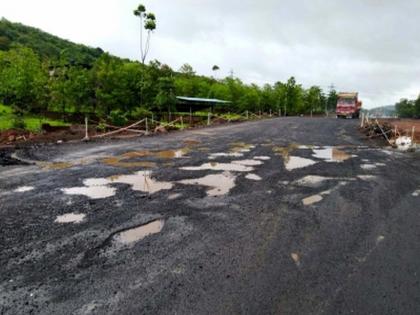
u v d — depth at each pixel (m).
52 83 26.94
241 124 25.61
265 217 5.23
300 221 5.11
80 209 5.38
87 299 3.03
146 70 29.09
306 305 3.03
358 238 4.56
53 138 14.58
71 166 8.59
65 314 2.82
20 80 25.62
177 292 3.17
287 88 55.41
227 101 37.53
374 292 3.27
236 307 2.97
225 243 4.26
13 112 26.38
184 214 5.26
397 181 8.02
